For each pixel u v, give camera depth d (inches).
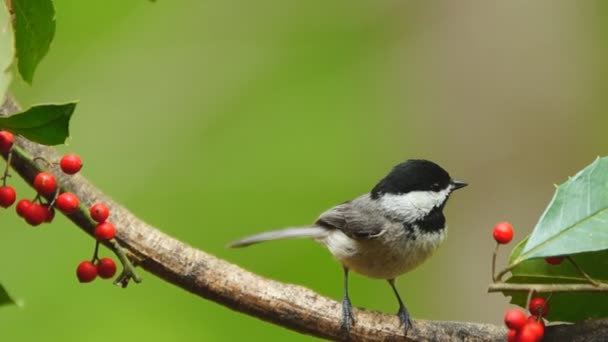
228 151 515.8
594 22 538.0
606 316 211.5
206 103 527.5
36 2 189.2
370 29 559.2
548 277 210.7
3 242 462.6
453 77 540.4
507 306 494.6
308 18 561.6
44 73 516.4
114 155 504.7
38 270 452.4
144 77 528.7
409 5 560.1
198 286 219.6
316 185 507.5
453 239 514.3
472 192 521.7
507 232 203.8
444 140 529.7
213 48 545.0
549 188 517.3
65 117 167.8
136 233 219.1
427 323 225.0
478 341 221.8
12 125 167.9
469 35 545.6
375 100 538.0
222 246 478.9
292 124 520.1
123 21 544.7
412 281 490.9
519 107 528.7
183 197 496.4
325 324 221.8
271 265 478.9
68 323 433.7
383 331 222.7
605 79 528.4
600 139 519.8
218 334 438.9
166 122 518.6
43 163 224.2
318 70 543.8
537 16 540.4
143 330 434.6
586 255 206.8
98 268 202.4
